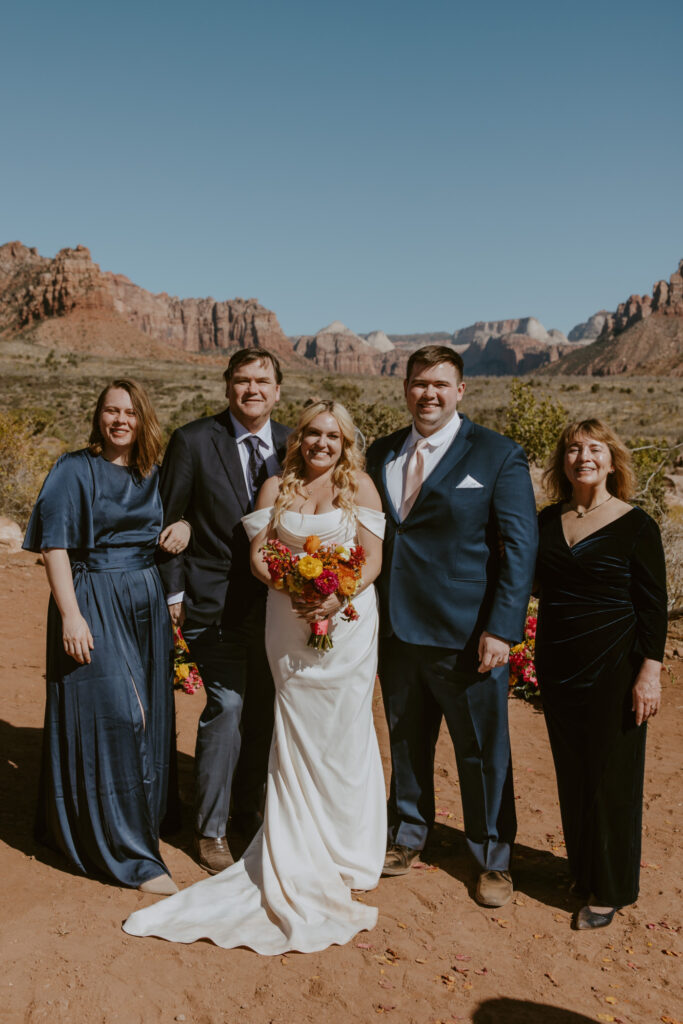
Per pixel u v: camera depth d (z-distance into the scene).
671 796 5.18
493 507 3.83
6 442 15.84
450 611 3.86
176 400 90.25
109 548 3.84
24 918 3.45
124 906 3.62
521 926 3.71
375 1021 2.97
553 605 3.91
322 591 3.55
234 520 4.05
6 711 6.00
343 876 3.85
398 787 4.22
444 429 3.93
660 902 3.96
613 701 3.75
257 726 4.33
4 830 4.22
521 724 6.48
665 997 3.23
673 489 13.96
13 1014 2.86
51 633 3.81
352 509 3.79
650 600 3.75
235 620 4.07
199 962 3.25
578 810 3.87
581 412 78.56
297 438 3.85
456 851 4.40
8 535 12.18
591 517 3.91
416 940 3.54
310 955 3.35
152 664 3.97
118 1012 2.92
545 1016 3.07
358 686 3.82
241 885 3.78
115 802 3.76
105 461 3.86
